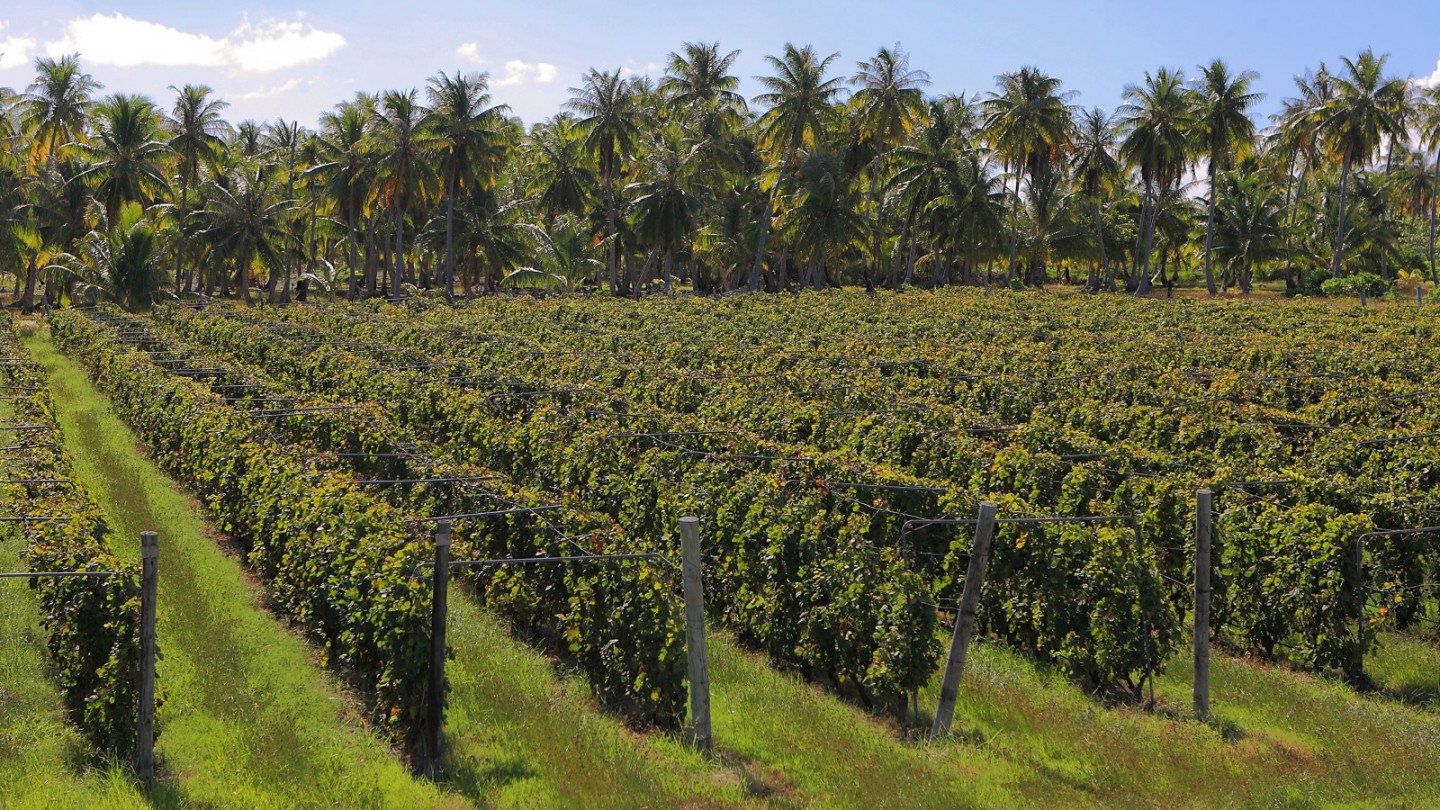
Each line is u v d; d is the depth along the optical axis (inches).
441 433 984.9
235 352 1617.9
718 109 3080.7
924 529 628.4
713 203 3041.3
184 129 2640.3
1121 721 494.6
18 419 961.5
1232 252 3238.2
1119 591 532.1
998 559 590.2
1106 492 717.9
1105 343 1476.4
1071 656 547.8
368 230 3063.5
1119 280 3964.1
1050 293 2800.2
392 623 461.1
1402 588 584.1
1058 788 426.9
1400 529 601.0
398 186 2605.8
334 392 1194.0
